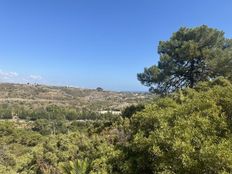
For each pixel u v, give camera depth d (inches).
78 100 6225.4
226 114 574.2
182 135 503.5
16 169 1197.1
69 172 790.5
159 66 1245.7
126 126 930.7
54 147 1077.8
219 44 1270.9
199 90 900.0
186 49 1171.9
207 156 446.6
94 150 856.9
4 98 5826.8
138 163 600.1
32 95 6309.1
